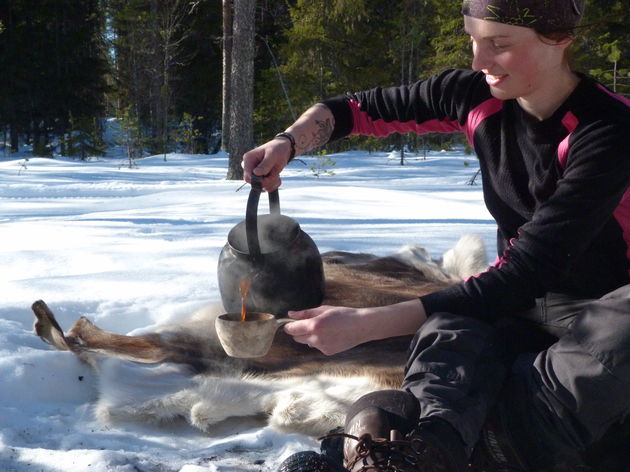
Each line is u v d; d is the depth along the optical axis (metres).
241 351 1.76
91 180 14.75
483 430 1.66
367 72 30.03
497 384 1.63
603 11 20.09
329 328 1.64
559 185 1.70
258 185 2.22
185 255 4.20
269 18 33.44
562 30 1.63
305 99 28.81
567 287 1.81
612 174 1.64
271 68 29.28
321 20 29.25
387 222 5.91
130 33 35.34
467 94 2.04
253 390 2.15
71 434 2.02
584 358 1.53
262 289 2.39
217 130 37.81
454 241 4.70
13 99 32.94
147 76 36.62
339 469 1.41
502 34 1.63
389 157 23.30
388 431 1.44
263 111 29.36
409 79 26.58
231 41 24.08
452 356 1.61
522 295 1.68
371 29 30.72
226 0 23.58
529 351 1.83
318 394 2.06
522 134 1.84
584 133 1.68
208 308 2.79
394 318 1.67
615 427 1.65
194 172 18.19
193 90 36.16
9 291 3.31
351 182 13.30
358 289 2.94
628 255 1.77
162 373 2.30
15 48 32.44
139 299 3.16
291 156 2.24
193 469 1.74
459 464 1.44
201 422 2.08
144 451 1.92
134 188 12.42
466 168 18.61
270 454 1.91
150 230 5.53
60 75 33.81
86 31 34.81
